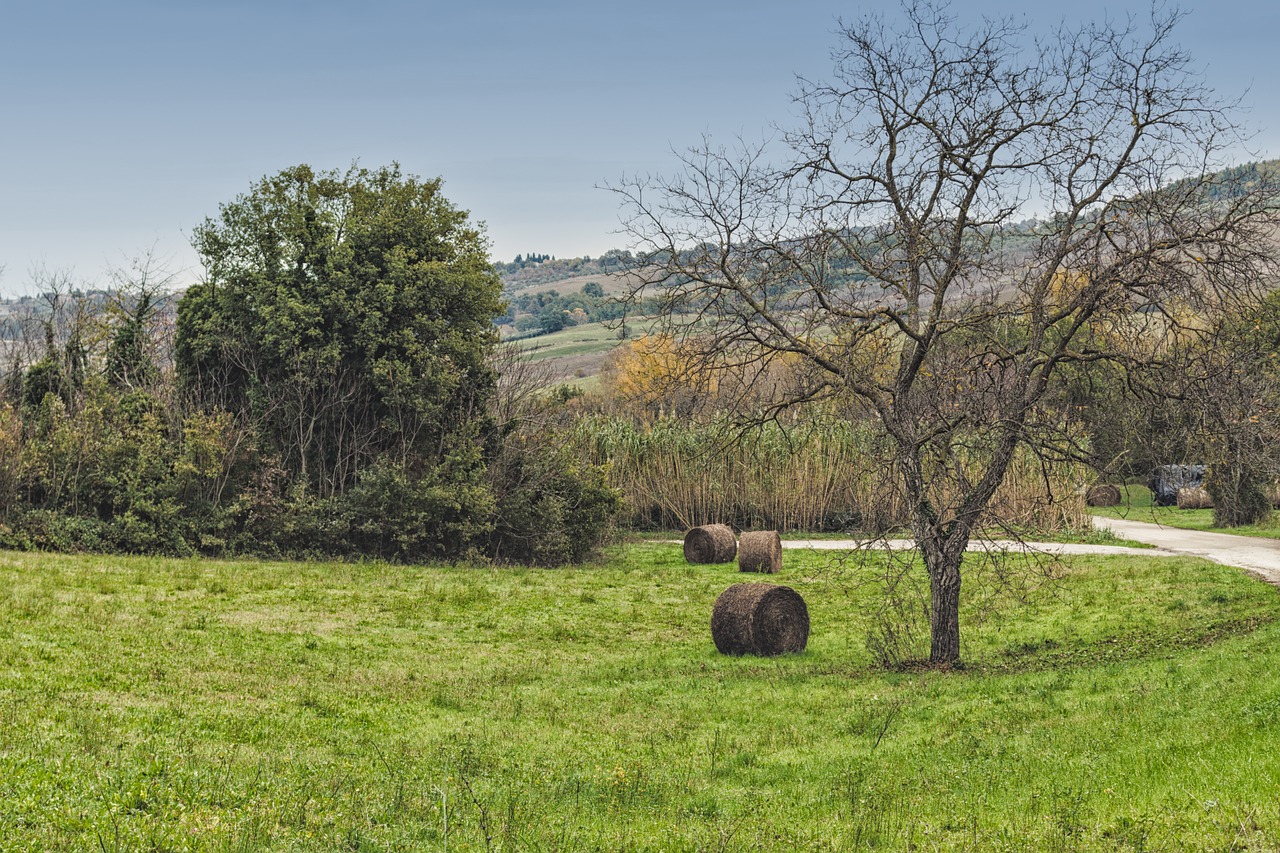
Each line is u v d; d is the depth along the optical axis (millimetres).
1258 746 10430
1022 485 41094
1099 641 21578
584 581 33125
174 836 8219
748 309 18688
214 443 35500
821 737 14797
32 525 34219
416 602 26984
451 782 11750
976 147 18438
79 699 13633
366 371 38938
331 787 10750
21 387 46375
